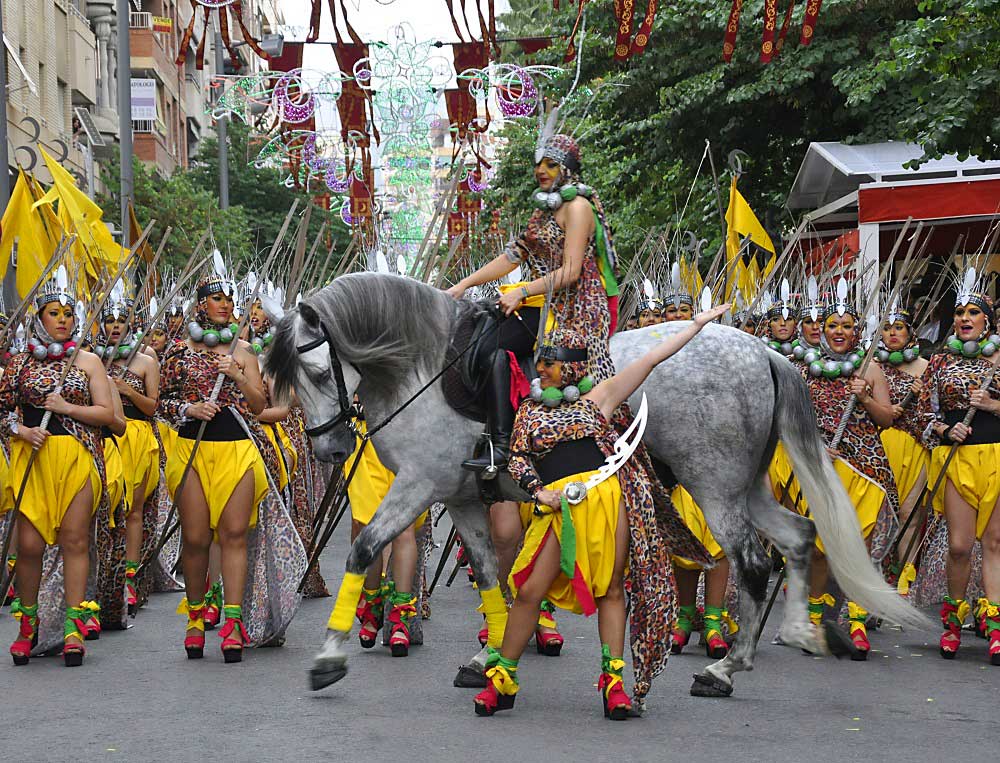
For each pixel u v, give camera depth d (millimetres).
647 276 13945
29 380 9727
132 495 12336
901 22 18297
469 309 8875
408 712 8148
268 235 45094
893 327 12008
